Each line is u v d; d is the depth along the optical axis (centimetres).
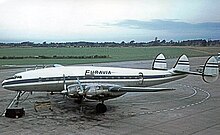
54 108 2861
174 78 3559
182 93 3919
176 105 3086
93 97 2606
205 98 3541
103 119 2452
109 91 2614
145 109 2870
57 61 9550
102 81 3066
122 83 3181
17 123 2303
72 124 2283
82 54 15088
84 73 3016
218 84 4906
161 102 3256
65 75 2936
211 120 2455
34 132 2062
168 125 2280
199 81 5331
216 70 3444
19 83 2783
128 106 3016
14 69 6888
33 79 2828
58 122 2341
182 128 2202
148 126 2247
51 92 3188
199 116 2595
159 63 3762
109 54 15400
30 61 9519
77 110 2781
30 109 2809
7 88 2786
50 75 2892
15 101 3156
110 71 3148
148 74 3347
